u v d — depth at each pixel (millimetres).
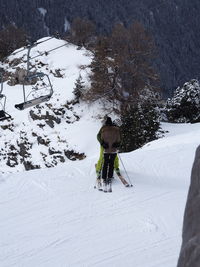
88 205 8531
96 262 6316
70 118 38094
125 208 8320
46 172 10625
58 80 43031
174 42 162625
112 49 41375
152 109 30828
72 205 8547
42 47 48625
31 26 132375
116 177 10188
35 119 38688
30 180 10031
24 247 6895
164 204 8469
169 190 9312
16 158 37375
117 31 41875
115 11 154375
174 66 150375
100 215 8031
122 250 6633
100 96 38875
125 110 36438
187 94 40812
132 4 159500
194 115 40906
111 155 9367
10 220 7949
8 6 127438
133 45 40938
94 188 9461
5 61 50031
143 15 160000
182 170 10891
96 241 6996
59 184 9773
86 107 38906
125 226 7504
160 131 30266
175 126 32938
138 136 29328
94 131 36406
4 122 39562
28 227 7629
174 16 169250
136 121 29578
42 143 36906
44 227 7598
